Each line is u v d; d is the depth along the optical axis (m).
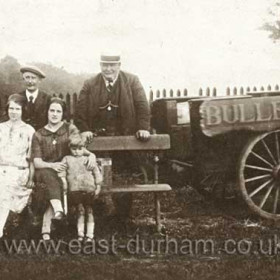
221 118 6.46
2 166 6.04
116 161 6.80
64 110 6.14
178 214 7.07
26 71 6.57
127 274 5.07
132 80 6.81
